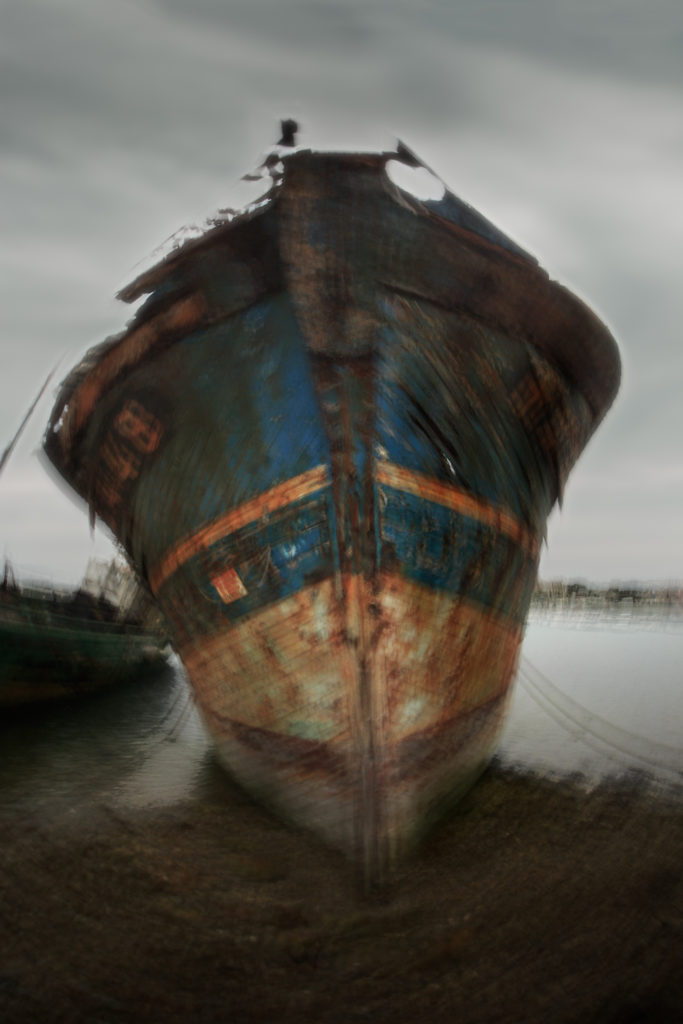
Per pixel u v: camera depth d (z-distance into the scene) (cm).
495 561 637
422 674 558
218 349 639
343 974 340
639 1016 305
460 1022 305
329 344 593
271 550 579
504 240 754
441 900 420
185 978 336
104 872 458
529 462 716
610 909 406
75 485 895
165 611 737
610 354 802
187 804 611
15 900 412
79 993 320
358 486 553
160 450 687
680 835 527
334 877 455
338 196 616
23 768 740
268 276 618
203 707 695
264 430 599
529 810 589
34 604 1223
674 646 2305
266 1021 305
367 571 542
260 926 387
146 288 680
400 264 625
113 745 871
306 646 556
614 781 678
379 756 511
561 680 1391
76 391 773
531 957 355
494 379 677
